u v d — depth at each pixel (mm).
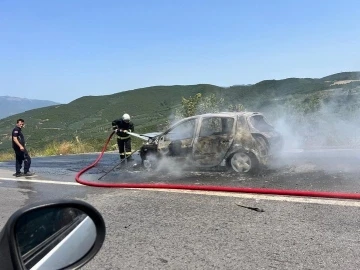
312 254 4078
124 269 4035
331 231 4715
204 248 4449
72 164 13461
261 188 7242
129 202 6867
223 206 6168
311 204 5949
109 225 5574
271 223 5172
